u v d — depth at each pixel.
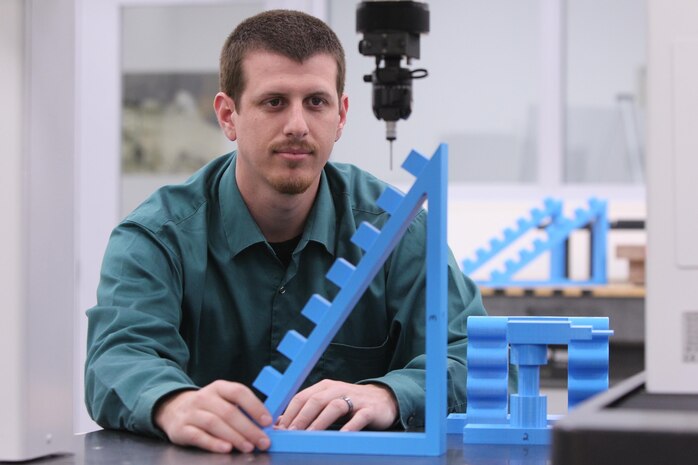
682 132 0.99
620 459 0.90
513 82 5.75
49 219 1.37
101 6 5.23
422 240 1.97
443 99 5.81
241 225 1.90
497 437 1.43
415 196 1.37
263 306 1.92
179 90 5.27
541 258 5.59
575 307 3.88
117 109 5.25
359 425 1.50
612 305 3.86
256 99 1.73
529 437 1.43
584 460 0.90
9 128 1.33
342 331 1.95
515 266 4.45
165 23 5.25
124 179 5.29
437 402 1.35
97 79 5.24
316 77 1.72
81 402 4.82
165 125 5.29
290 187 1.75
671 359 1.00
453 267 1.90
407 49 1.40
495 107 5.78
